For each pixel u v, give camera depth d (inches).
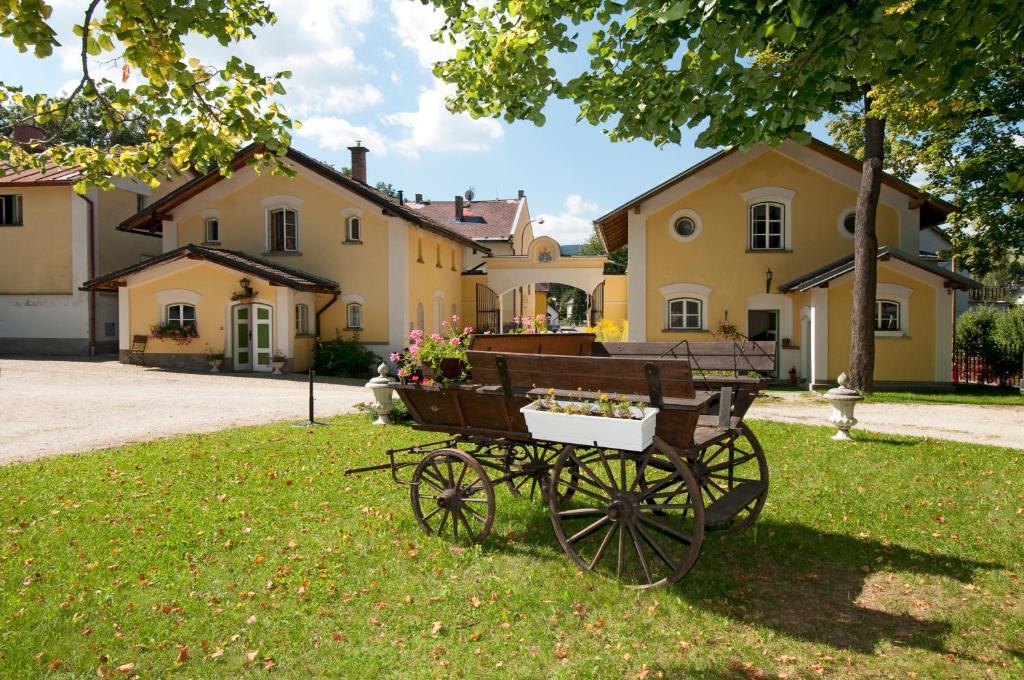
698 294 817.5
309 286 838.5
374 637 159.6
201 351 844.6
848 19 176.2
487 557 206.5
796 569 201.3
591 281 1226.6
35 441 392.2
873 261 640.4
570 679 141.4
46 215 987.9
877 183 631.8
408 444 386.6
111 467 320.8
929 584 190.4
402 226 915.4
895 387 722.2
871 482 303.7
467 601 177.5
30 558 203.2
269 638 158.2
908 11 179.0
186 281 847.1
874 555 212.2
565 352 291.3
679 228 823.7
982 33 178.5
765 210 811.4
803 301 769.6
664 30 202.7
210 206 947.3
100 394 604.7
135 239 1079.0
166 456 346.6
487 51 246.7
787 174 799.1
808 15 171.0
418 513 230.5
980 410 556.7
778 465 339.0
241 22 237.8
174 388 663.8
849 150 807.7
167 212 951.6
